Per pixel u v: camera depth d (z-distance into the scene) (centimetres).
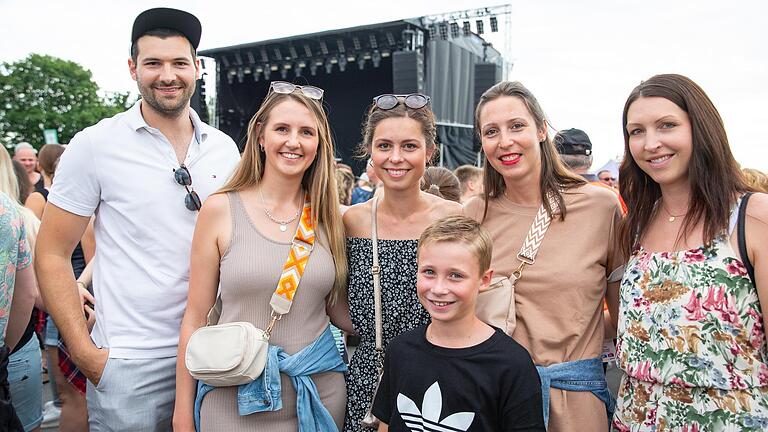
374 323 230
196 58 262
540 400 193
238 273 215
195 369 202
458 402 193
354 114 1562
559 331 213
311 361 218
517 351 195
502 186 238
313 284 223
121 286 242
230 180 237
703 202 189
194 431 220
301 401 211
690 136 190
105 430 242
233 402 211
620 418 205
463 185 555
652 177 199
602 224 221
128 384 238
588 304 215
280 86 235
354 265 238
